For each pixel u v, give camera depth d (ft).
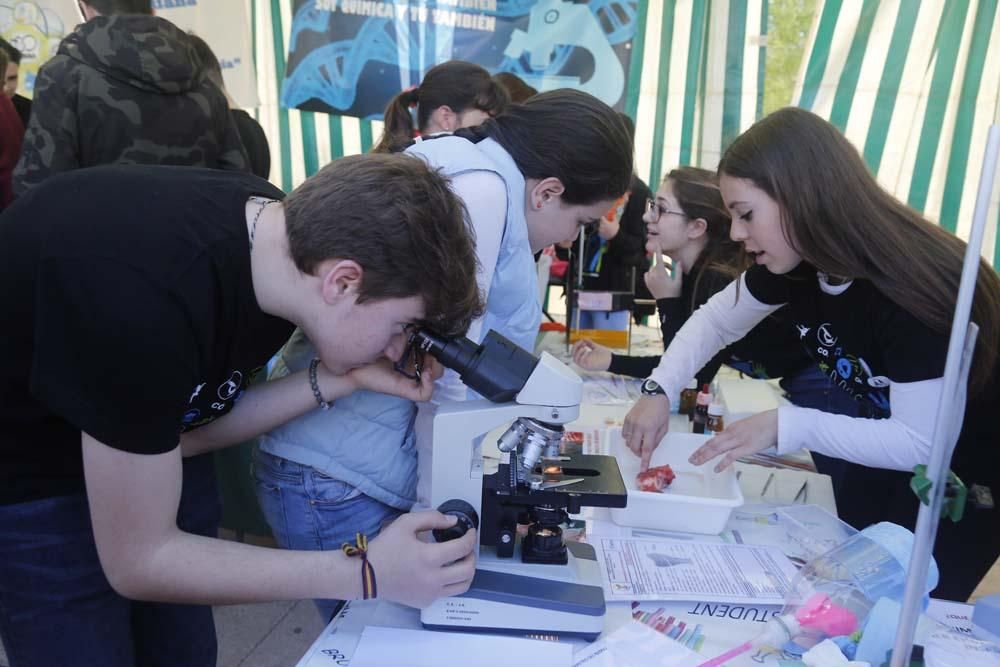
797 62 10.32
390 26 11.88
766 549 3.73
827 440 3.91
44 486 3.08
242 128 9.70
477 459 3.26
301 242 2.51
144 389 2.42
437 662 2.82
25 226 2.60
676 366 4.99
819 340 4.59
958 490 2.16
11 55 9.84
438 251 2.52
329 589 2.73
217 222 2.66
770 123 3.89
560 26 11.41
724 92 10.65
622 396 6.38
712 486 4.46
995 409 4.30
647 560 3.58
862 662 2.64
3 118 8.74
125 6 6.91
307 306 2.68
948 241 3.82
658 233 6.96
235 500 7.61
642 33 11.26
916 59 9.70
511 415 3.01
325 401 3.53
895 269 3.67
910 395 3.74
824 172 3.67
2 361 2.76
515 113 3.98
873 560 3.02
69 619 3.25
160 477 2.55
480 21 11.62
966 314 2.01
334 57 12.20
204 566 2.64
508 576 3.07
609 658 2.89
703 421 5.54
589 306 7.57
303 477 3.75
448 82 6.47
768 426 4.01
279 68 12.53
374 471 3.73
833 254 3.76
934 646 2.67
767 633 2.95
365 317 2.63
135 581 2.63
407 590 2.77
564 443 4.91
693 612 3.20
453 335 2.92
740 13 10.34
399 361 3.35
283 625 7.32
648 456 4.53
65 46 6.66
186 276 2.52
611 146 3.88
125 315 2.39
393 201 2.47
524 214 3.96
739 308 5.06
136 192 2.64
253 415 3.47
